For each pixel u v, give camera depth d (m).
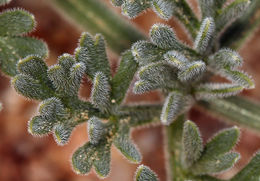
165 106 0.09
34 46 0.10
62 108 0.09
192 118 0.14
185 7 0.10
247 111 0.10
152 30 0.09
